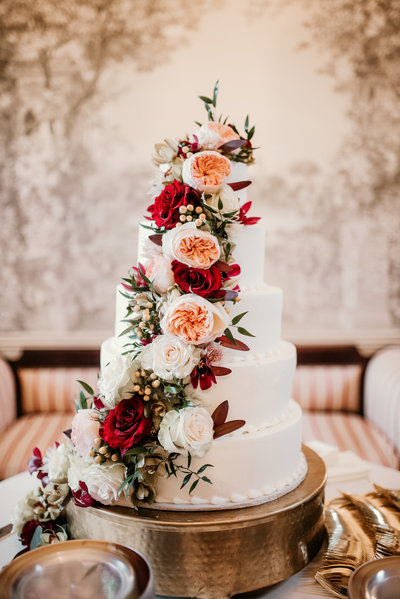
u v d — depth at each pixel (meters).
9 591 1.01
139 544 1.40
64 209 4.22
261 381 1.57
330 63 4.19
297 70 4.20
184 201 1.47
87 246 4.26
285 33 4.16
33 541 1.57
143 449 1.41
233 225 1.51
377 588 1.07
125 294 1.57
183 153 1.57
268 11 4.14
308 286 4.35
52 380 4.09
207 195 1.51
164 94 4.17
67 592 1.02
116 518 1.43
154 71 4.15
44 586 1.04
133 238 4.28
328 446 2.48
